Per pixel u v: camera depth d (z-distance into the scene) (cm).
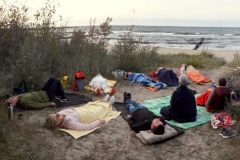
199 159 437
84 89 812
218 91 612
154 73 986
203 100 684
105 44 1173
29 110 614
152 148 471
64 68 915
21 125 529
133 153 457
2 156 417
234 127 534
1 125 493
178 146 478
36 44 904
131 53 1060
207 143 484
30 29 1010
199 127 554
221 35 5875
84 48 1096
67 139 493
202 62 1268
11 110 538
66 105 661
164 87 861
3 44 951
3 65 887
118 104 692
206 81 934
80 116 551
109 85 831
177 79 921
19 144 453
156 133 489
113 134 523
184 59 1312
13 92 695
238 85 829
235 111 591
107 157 445
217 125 541
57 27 1107
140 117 544
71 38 1159
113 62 1019
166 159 440
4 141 455
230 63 1257
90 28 1135
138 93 809
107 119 591
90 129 534
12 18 988
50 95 666
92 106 616
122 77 938
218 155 444
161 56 1341
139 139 500
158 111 648
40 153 439
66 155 444
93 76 925
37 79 751
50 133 509
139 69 1056
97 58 1027
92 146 475
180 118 573
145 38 4422
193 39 4291
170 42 3609
